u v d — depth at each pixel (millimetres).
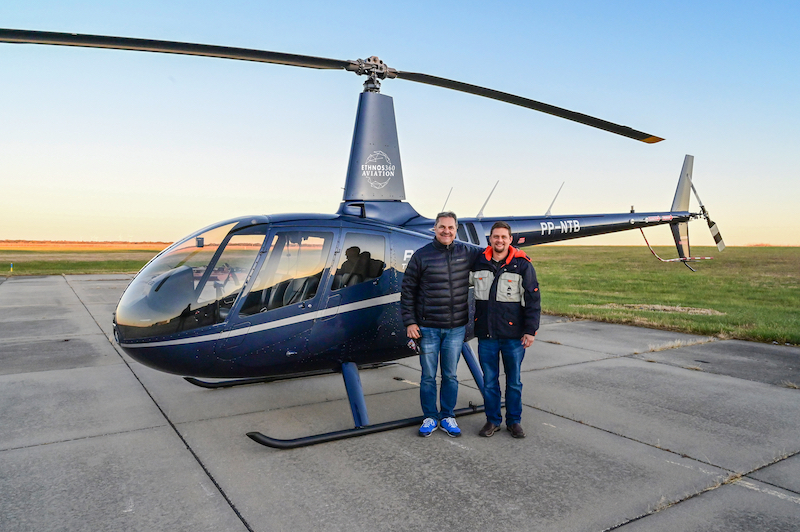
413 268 3805
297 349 3871
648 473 3189
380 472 3205
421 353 3859
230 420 4215
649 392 5035
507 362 3836
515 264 3773
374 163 4547
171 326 3594
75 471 3215
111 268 30938
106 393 5004
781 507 2762
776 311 11820
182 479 3104
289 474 3174
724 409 4496
